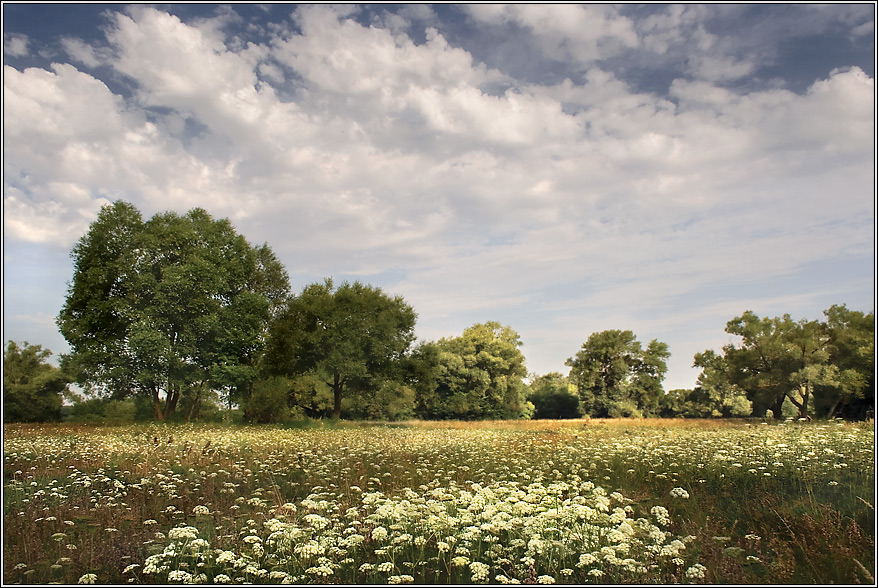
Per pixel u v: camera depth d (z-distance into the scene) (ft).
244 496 36.78
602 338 279.90
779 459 36.65
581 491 35.50
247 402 127.75
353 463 48.49
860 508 26.81
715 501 31.50
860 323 151.43
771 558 23.53
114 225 124.26
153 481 39.19
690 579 21.45
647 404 270.67
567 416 279.28
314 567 23.15
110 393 120.78
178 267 120.67
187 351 121.49
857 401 155.63
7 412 130.00
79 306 121.49
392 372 166.81
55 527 28.91
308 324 161.89
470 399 245.04
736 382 176.96
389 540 26.32
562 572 22.08
